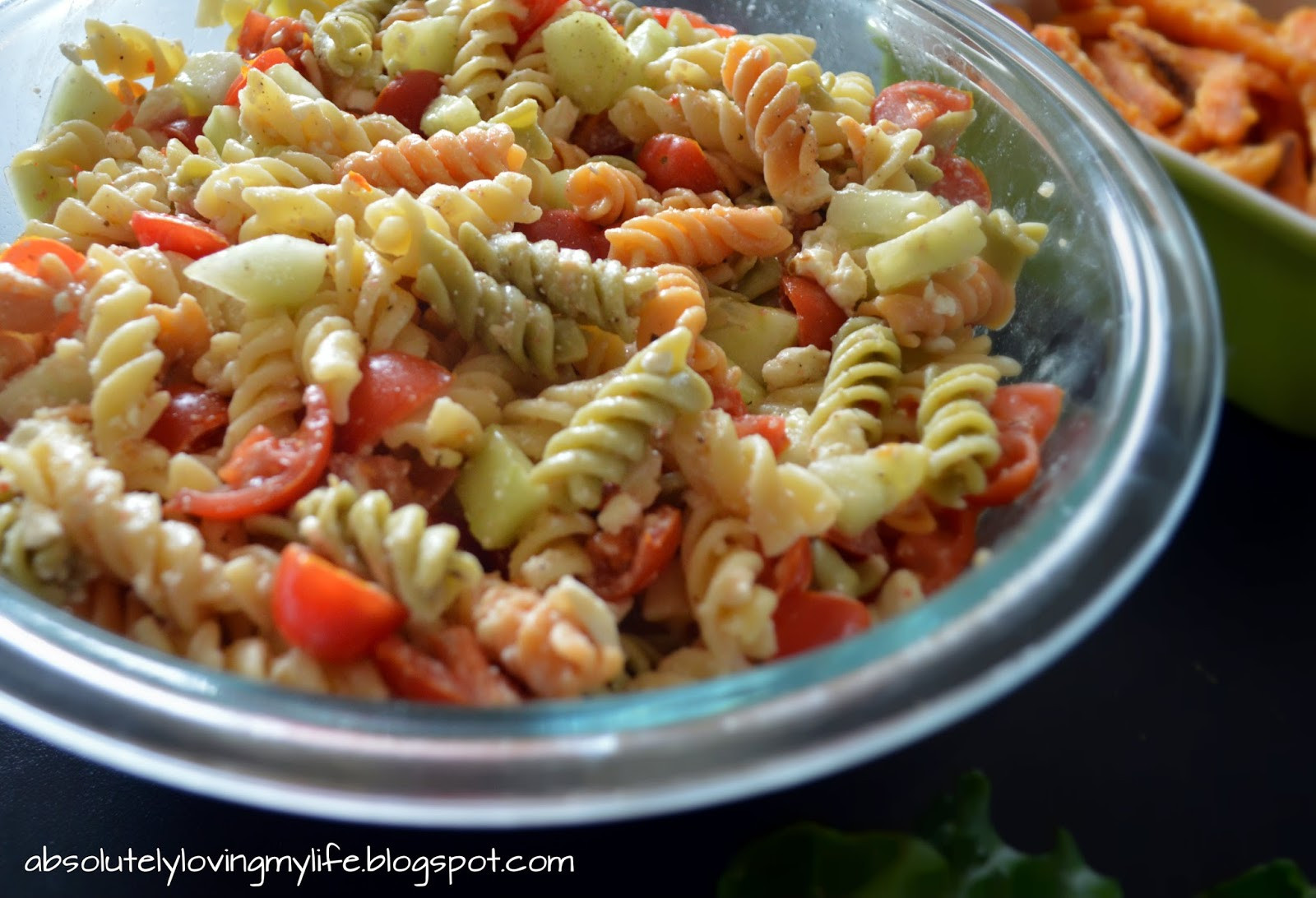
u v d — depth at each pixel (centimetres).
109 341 34
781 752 29
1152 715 36
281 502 33
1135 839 34
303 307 35
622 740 29
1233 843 34
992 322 38
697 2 46
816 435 35
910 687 30
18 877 33
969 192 40
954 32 41
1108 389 34
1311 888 34
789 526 33
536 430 35
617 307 35
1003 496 34
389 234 35
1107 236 36
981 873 34
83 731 30
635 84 41
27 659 30
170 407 35
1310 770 35
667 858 34
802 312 37
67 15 43
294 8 44
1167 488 32
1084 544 31
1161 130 46
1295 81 46
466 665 31
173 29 45
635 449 34
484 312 35
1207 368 33
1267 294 40
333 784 29
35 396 34
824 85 41
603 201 38
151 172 39
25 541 32
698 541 34
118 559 32
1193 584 38
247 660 31
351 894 33
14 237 40
